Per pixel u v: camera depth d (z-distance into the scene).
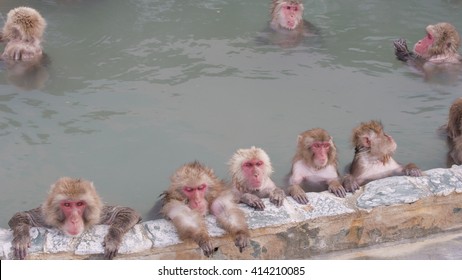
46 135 8.41
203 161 8.02
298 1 11.34
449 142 8.52
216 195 6.49
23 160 7.94
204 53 10.57
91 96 9.28
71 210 6.05
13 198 7.34
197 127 8.68
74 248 6.02
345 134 8.62
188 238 6.16
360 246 6.72
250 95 9.45
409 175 7.21
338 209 6.55
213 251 6.19
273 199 6.64
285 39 11.14
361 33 11.49
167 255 6.19
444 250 6.71
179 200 6.45
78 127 8.59
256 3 12.51
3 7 11.82
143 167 7.91
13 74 9.71
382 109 9.24
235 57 10.49
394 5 12.59
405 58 10.55
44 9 11.82
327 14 12.20
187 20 11.69
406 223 6.80
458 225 7.02
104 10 11.92
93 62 10.18
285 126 8.77
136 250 6.07
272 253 6.47
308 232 6.50
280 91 9.59
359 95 9.58
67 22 11.37
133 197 7.42
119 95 9.34
